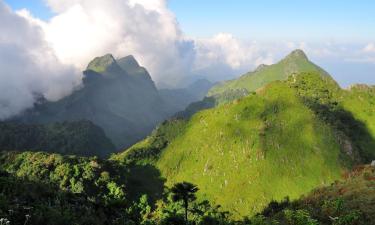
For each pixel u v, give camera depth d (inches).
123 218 2878.9
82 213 2411.4
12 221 1738.4
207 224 4776.1
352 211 2293.3
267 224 2539.4
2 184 2212.1
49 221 1932.8
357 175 4097.0
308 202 3230.8
